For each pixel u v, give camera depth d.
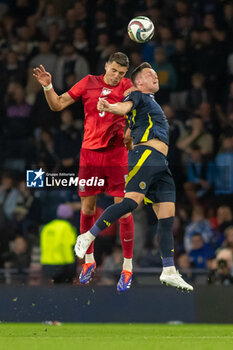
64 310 26.86
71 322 26.78
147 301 26.70
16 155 38.91
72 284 27.08
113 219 16.80
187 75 38.53
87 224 19.45
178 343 14.62
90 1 42.47
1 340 15.20
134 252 32.38
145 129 17.06
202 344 14.39
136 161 16.91
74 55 40.66
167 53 39.22
